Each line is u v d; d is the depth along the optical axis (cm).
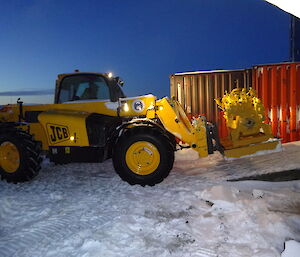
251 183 455
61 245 293
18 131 496
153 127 458
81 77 525
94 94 529
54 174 553
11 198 430
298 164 498
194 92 782
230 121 502
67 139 486
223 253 271
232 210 360
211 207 372
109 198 415
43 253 281
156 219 345
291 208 358
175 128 482
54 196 430
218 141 501
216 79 777
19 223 351
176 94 786
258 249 273
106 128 482
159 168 453
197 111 784
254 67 759
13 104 562
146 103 503
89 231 317
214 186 425
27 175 494
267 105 756
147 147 455
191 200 397
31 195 442
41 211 378
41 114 494
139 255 271
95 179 511
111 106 516
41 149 521
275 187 441
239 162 546
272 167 495
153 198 409
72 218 354
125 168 460
